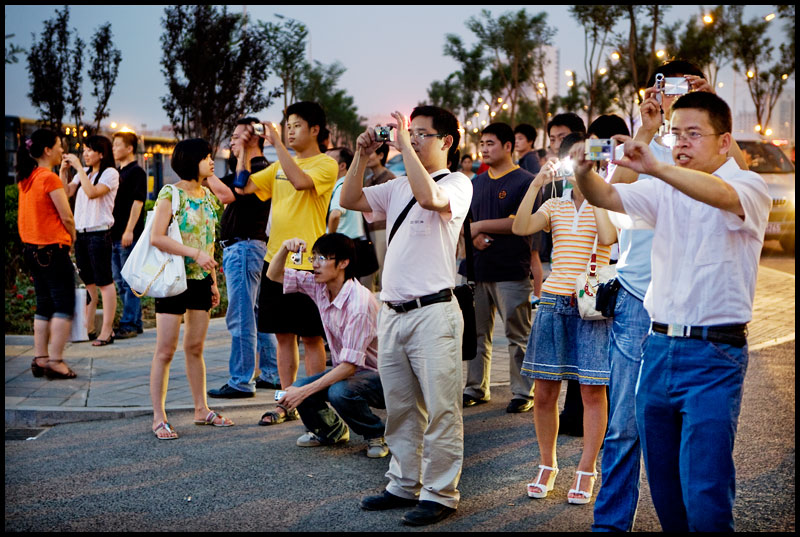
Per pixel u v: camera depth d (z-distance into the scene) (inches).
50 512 162.1
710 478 119.9
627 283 151.6
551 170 179.3
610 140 117.1
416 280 158.6
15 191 455.5
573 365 173.5
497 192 241.6
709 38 1110.4
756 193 119.6
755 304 420.5
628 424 148.5
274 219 227.0
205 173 220.2
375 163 307.4
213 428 224.4
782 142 678.5
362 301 193.3
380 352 165.2
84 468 190.2
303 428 225.8
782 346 321.7
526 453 201.3
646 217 128.0
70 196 341.1
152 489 175.8
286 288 212.2
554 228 182.2
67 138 729.0
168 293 208.5
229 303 255.4
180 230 214.4
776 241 713.6
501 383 278.2
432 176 163.6
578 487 168.2
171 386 266.8
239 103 732.0
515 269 237.9
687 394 123.6
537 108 1529.3
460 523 156.6
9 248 444.5
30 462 195.3
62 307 271.0
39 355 273.9
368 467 191.9
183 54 700.0
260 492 174.1
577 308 172.4
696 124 125.4
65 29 716.0
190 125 725.9
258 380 272.1
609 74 1214.9
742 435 210.1
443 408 156.9
